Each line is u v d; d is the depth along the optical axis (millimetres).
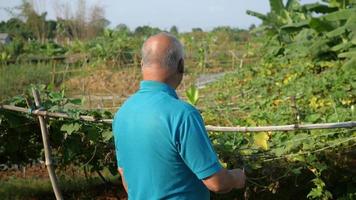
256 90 9352
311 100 6707
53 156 5379
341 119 4934
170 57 2588
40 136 5281
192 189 2557
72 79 17156
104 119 4633
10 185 6281
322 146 4316
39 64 17938
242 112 7094
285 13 15750
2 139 5309
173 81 2637
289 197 4570
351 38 11234
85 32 34531
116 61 19609
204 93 11602
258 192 4512
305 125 3979
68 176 6188
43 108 4668
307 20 13547
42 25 33812
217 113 6867
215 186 2490
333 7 13148
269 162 4336
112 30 27906
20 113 5066
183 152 2459
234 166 4297
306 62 11617
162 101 2529
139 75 17297
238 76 12312
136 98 2639
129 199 2738
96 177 6137
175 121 2469
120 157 2736
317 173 4270
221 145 4324
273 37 15648
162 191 2537
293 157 4289
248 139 4637
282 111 5891
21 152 5488
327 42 12258
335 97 6691
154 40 2613
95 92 15500
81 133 4895
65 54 24234
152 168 2529
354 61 9039
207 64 20219
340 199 4414
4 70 15820
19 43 25781
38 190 6137
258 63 14680
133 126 2582
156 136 2492
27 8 33250
